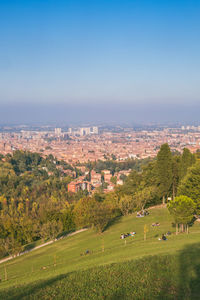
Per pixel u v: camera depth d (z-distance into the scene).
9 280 40.66
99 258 42.12
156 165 74.12
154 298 28.22
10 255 58.22
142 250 41.50
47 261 48.69
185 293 28.27
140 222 61.62
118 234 56.38
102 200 86.62
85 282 33.03
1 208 114.25
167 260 35.81
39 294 31.64
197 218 55.47
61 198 129.25
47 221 66.88
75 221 64.75
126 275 33.41
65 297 30.27
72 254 49.66
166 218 61.44
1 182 144.62
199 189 52.81
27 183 155.25
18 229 67.62
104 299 29.08
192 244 40.44
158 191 73.44
